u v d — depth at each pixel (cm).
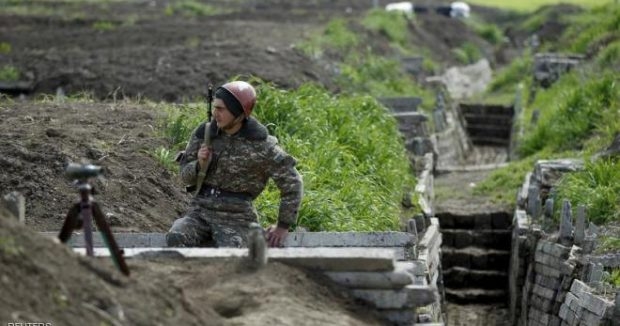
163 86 4612
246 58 5225
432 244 3397
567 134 5069
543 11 11400
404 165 4150
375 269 1778
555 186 4069
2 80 4950
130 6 9744
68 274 1469
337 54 6300
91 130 3084
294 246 2128
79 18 7800
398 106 5353
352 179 3231
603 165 3978
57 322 1370
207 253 1795
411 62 7425
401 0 11762
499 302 4278
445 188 5191
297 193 2048
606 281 2972
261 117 3400
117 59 5241
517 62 8556
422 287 1784
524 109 6625
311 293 1741
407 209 3719
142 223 2516
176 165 2927
